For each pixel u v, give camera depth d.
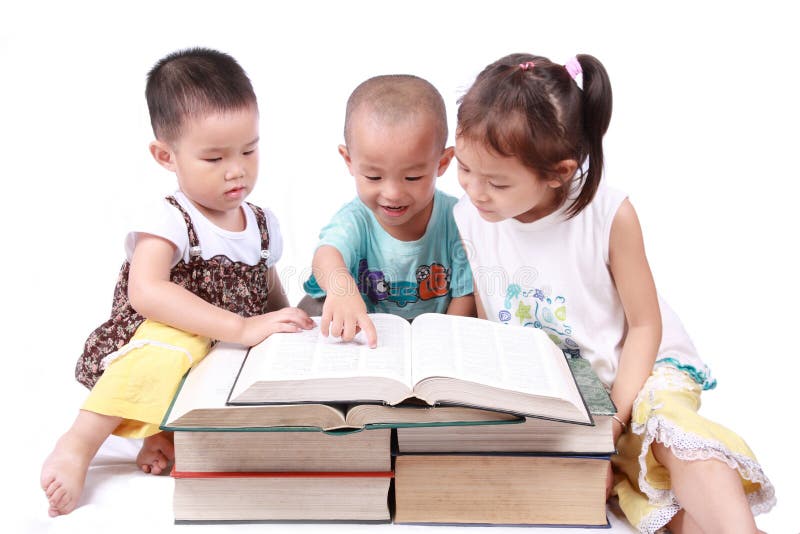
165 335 2.33
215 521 2.11
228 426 1.99
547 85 2.14
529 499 2.10
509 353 2.13
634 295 2.36
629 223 2.34
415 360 2.07
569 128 2.16
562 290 2.44
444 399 1.96
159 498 2.22
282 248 2.70
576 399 2.02
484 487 2.09
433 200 2.62
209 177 2.40
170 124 2.39
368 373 1.98
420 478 2.08
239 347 2.29
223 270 2.54
